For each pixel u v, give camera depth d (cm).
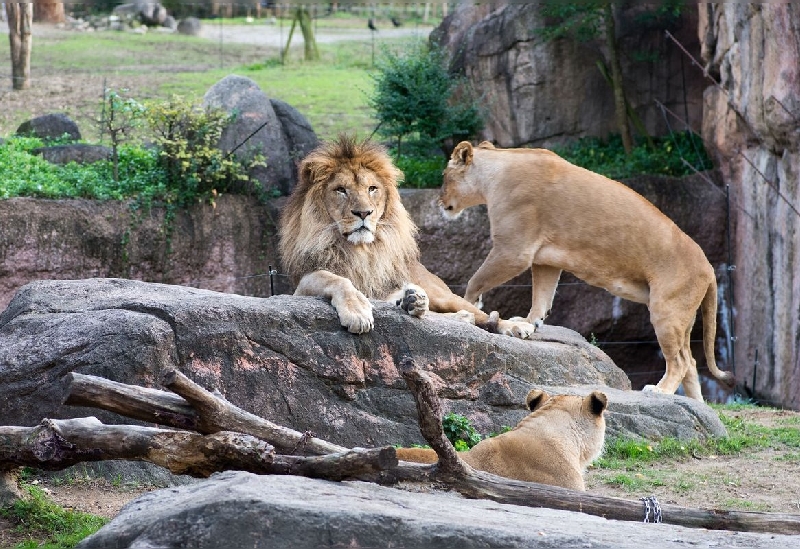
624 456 1023
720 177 2038
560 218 1294
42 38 3966
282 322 936
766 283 1792
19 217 1700
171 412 646
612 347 2009
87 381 638
